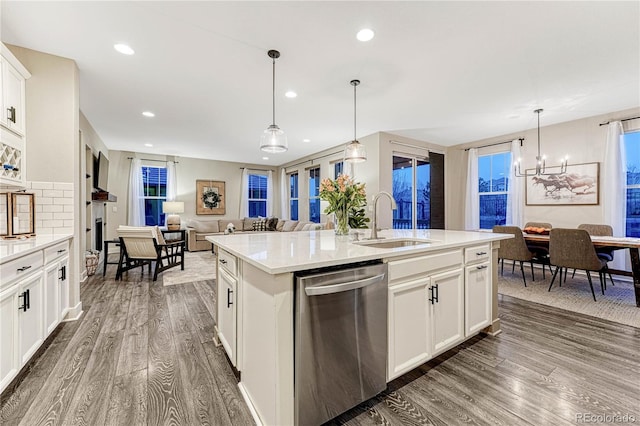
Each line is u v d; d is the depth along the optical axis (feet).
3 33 7.37
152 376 5.81
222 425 4.54
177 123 14.88
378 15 6.64
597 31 7.20
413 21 6.86
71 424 4.49
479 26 7.04
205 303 10.30
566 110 12.94
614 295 11.03
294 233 9.16
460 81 10.02
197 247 23.25
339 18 6.75
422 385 5.57
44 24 7.00
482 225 18.78
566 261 11.01
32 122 8.22
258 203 28.48
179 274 14.79
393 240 7.66
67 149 8.66
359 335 4.79
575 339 7.47
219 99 11.63
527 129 16.06
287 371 4.16
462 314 6.83
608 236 11.96
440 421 4.62
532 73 9.44
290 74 9.52
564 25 6.98
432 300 6.06
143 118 14.06
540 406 4.95
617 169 12.89
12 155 7.48
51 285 7.08
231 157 24.80
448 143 19.56
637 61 8.64
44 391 5.27
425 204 19.43
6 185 7.72
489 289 7.66
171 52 8.22
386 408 4.94
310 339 4.24
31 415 4.66
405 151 18.02
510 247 12.67
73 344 7.11
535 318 8.87
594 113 13.38
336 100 11.69
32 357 6.47
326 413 4.42
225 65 8.94
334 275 4.45
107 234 21.17
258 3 6.24
